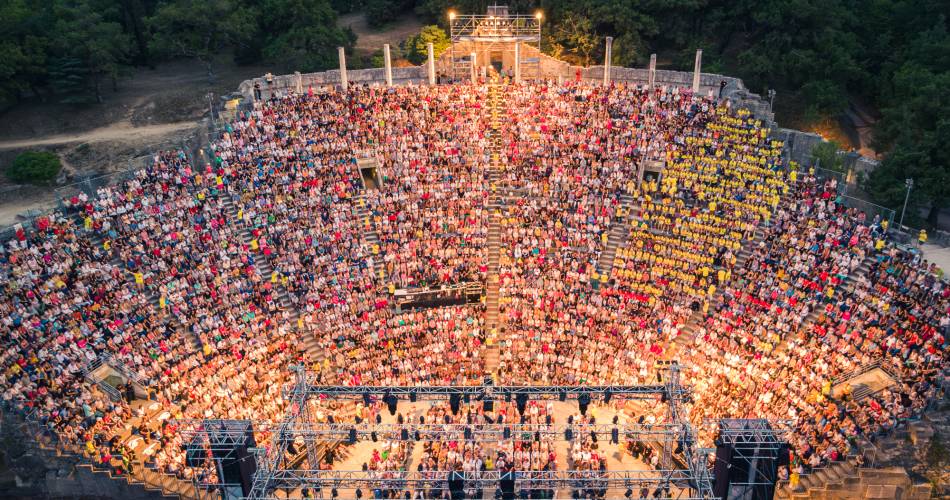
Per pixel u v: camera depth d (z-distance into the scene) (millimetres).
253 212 73500
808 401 58156
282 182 76312
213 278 68188
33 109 109812
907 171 77062
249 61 124062
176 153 75625
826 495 52500
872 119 101750
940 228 81688
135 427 58094
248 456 49031
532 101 85625
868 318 60312
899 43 107438
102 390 59781
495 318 71938
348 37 119688
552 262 72812
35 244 65312
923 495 51938
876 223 66062
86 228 67750
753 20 107500
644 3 108125
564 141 81875
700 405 61250
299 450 59812
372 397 52875
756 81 101750
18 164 95188
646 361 65562
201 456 54625
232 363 63938
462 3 116312
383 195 77625
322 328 68562
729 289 66562
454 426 52875
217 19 115188
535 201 77812
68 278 64125
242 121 80062
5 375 58031
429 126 83375
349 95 85000
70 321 61750
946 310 58781
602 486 52219
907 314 59844
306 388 53125
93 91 113375
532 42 103562
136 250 67562
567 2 111375
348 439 54875
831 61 100938
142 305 64688
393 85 89625
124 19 125875
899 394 55938
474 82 89062
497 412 63156
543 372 66438
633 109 82750
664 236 72688
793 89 102312
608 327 67750
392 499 55031
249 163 76812
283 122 80750
